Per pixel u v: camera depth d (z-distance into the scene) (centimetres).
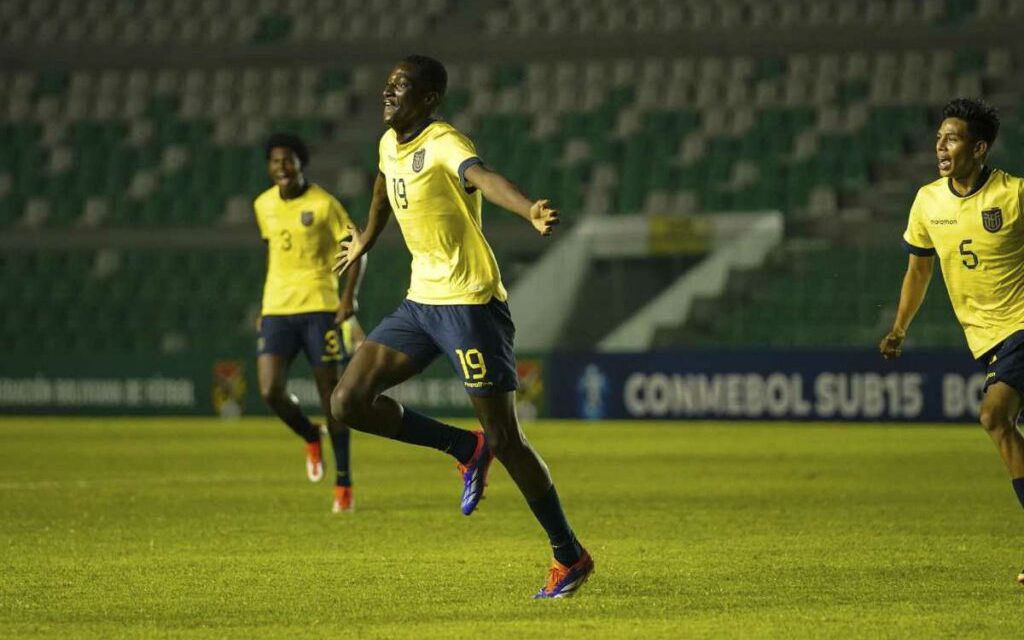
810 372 7712
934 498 4012
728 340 8894
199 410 8731
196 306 10044
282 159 3859
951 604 2219
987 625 2030
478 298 2264
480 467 2422
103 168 11381
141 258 10331
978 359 2502
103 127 11769
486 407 2269
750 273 8912
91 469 5169
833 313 8862
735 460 5434
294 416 4116
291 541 3097
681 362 7981
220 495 4191
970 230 2422
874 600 2262
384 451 6191
